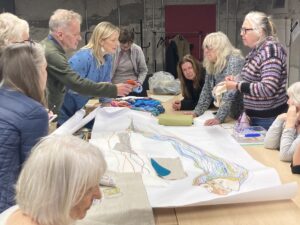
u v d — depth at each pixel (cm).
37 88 147
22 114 138
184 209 139
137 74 404
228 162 171
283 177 170
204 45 271
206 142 205
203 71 306
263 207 141
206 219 133
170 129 229
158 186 147
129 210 131
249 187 148
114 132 206
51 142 86
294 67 470
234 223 131
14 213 87
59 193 81
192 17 630
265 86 222
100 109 228
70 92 254
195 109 287
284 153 188
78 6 630
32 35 629
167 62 598
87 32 630
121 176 154
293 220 133
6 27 184
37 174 82
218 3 622
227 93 253
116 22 638
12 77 143
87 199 85
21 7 619
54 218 82
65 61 228
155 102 295
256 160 184
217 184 149
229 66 261
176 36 603
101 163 87
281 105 239
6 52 146
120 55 389
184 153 177
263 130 234
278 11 527
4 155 136
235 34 630
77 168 82
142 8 633
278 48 226
